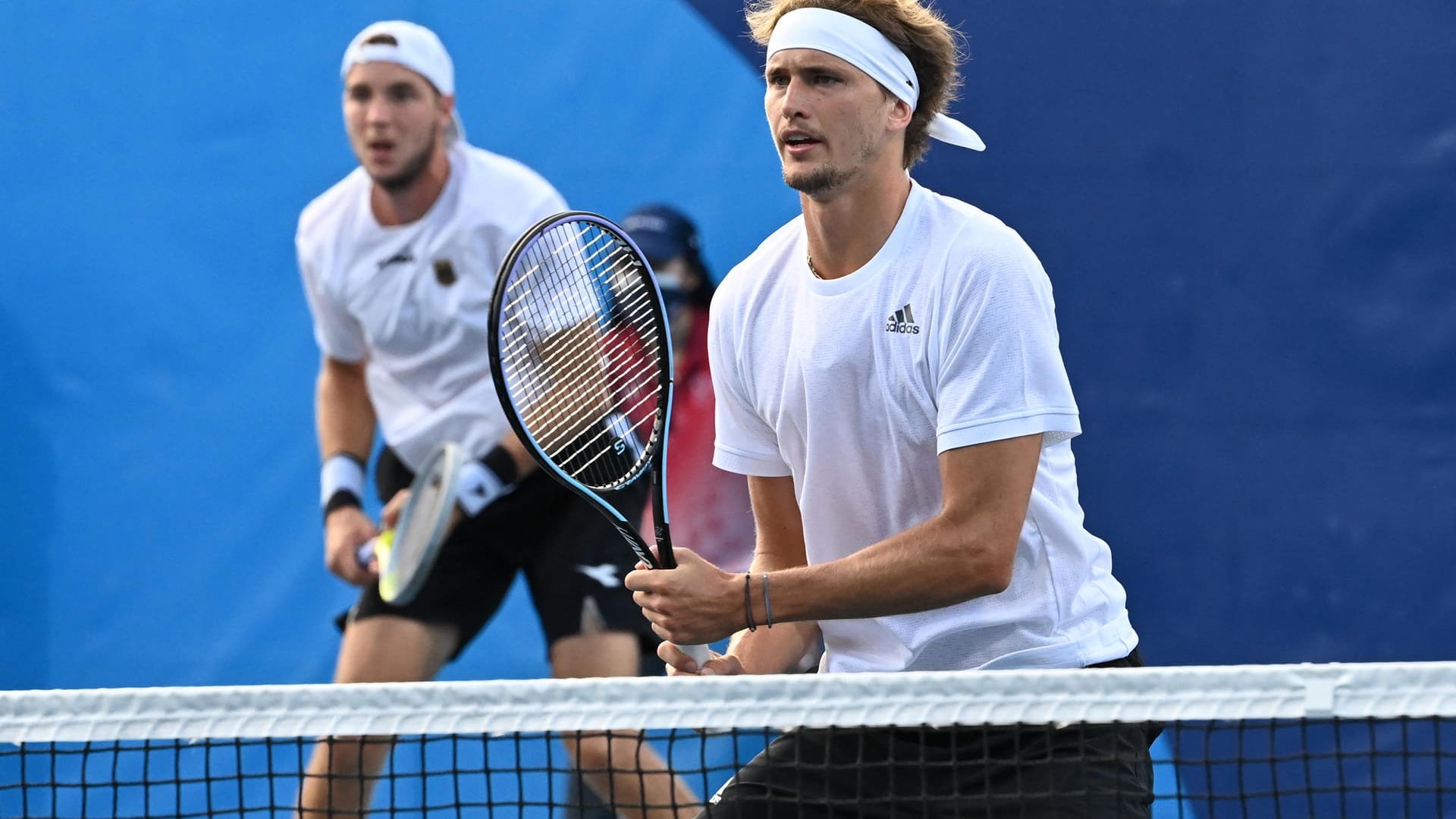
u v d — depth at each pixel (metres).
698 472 19.11
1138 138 19.09
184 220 19.80
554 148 19.52
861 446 10.53
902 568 9.84
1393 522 18.75
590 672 18.33
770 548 11.77
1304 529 18.88
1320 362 18.86
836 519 10.89
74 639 19.61
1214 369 19.03
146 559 19.66
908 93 10.32
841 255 10.48
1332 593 18.83
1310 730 18.59
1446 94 18.59
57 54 19.83
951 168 19.30
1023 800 9.66
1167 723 10.12
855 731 10.57
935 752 10.39
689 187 19.41
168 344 19.77
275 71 19.67
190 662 19.61
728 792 10.76
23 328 19.81
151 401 19.77
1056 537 10.51
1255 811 18.66
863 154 10.15
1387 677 8.66
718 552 19.08
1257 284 18.95
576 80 19.50
